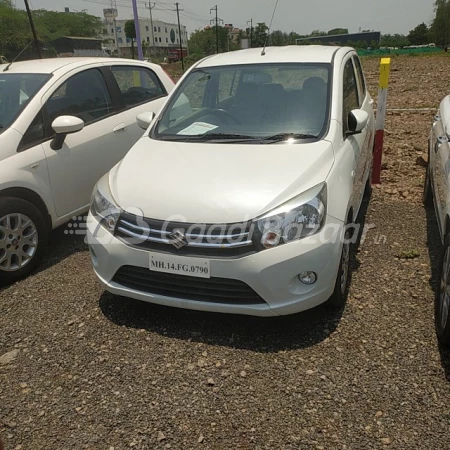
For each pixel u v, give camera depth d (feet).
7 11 170.30
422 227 16.01
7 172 13.25
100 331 11.14
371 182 19.72
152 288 10.68
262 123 12.92
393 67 87.61
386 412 8.43
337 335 10.53
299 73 13.92
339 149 12.08
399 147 26.05
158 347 10.46
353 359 9.77
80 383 9.53
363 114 13.04
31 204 13.82
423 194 18.26
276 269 9.61
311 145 11.74
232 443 8.00
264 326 10.97
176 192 10.46
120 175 11.69
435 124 16.24
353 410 8.52
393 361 9.64
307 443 7.90
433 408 8.45
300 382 9.24
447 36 250.57
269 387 9.16
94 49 221.66
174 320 11.39
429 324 10.73
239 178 10.59
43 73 15.75
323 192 10.37
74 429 8.44
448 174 11.23
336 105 12.94
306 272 9.85
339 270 10.74
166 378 9.54
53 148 14.64
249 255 9.61
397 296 11.92
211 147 12.24
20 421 8.67
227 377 9.48
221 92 14.60
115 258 10.73
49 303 12.46
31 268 14.06
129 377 9.62
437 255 13.99
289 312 10.00
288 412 8.56
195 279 10.03
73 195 15.47
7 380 9.71
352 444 7.84
